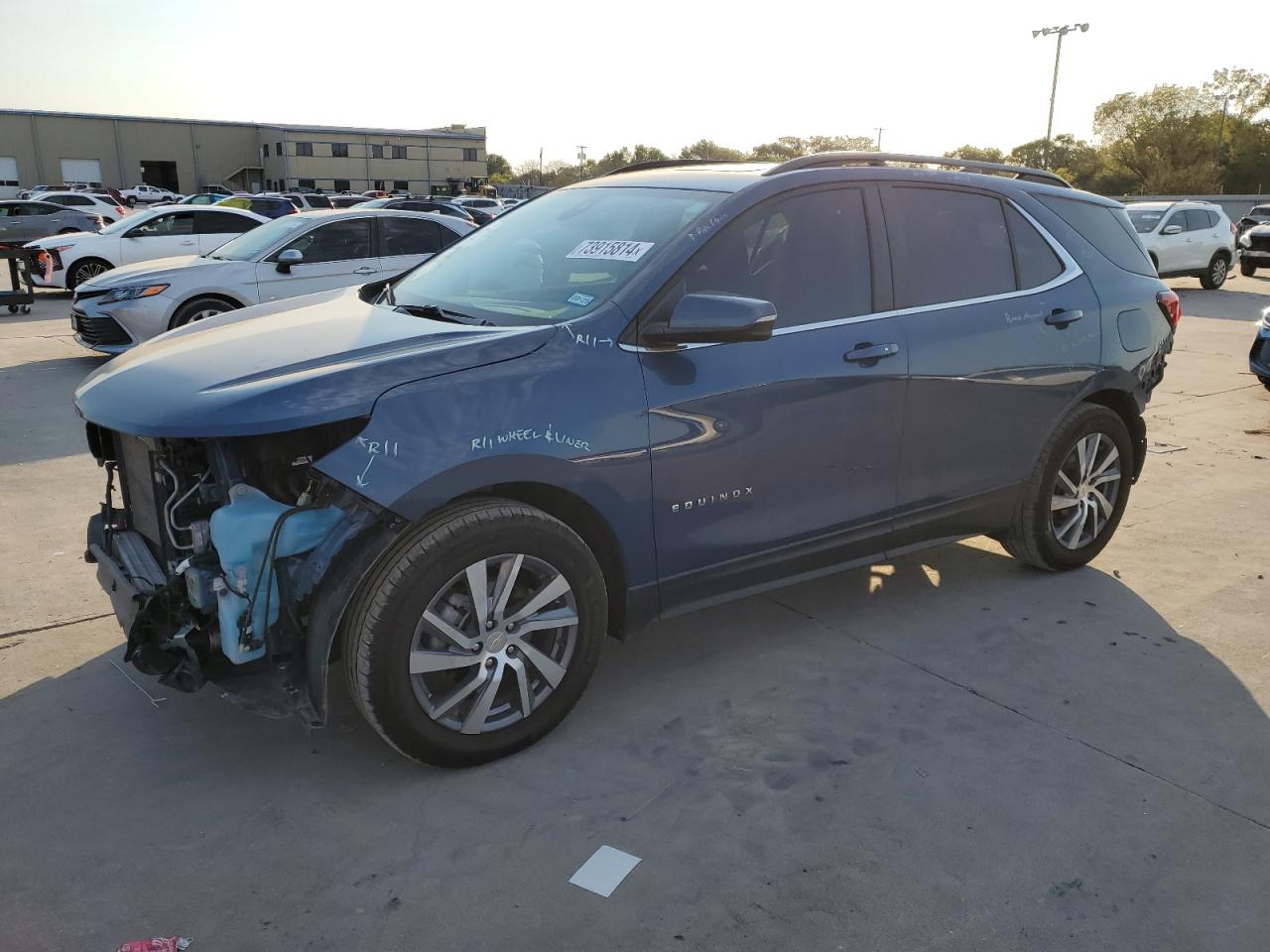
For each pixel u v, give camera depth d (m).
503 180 96.44
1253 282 23.38
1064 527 4.50
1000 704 3.41
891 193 3.79
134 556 3.22
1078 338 4.25
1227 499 5.85
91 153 71.00
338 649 2.86
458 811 2.78
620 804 2.82
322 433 2.78
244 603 2.67
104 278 9.25
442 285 3.76
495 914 2.38
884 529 3.82
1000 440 4.08
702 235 3.27
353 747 3.11
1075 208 4.50
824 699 3.43
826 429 3.49
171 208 15.14
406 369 2.77
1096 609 4.23
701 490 3.24
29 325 12.52
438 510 2.79
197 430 2.58
